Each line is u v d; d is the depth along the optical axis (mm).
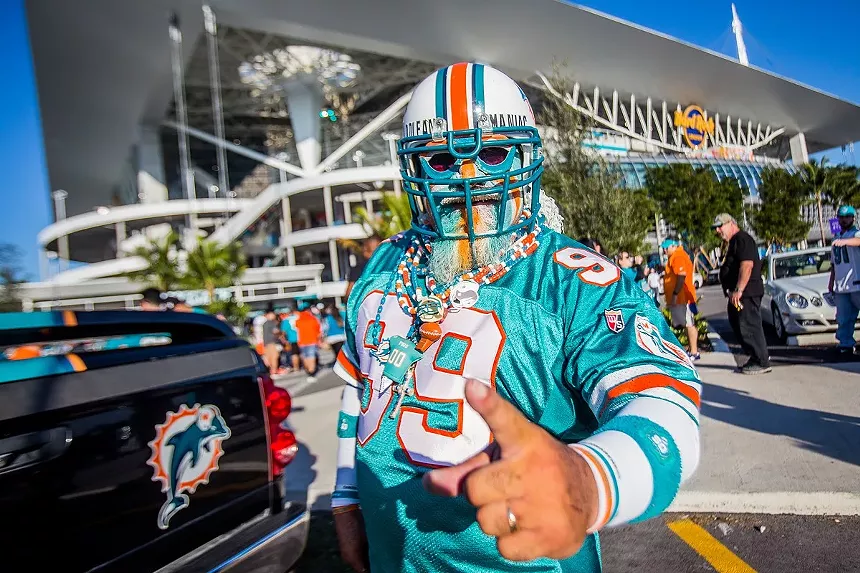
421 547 1292
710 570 3025
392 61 44719
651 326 1120
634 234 11680
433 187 1389
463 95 1345
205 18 35812
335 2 36125
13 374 1776
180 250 28406
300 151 47312
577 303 1191
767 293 9609
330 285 37250
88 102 46812
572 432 1225
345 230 40875
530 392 1207
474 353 1235
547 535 670
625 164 45188
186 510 2230
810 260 10031
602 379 1045
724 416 5199
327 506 4371
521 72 45125
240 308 25688
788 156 81938
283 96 48656
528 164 1387
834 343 8375
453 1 38594
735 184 38531
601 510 747
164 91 46594
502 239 1351
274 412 2717
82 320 2258
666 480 829
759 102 66875
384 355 1373
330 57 43469
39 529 1753
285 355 16188
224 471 2422
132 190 61906
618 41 47781
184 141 45938
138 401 2105
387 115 46906
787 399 5520
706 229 33938
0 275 13633
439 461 1237
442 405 1243
